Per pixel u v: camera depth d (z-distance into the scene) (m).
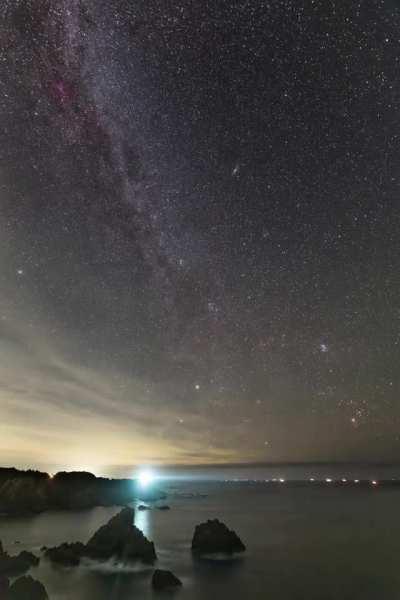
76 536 38.53
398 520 57.88
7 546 34.09
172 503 81.75
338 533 45.91
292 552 35.03
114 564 27.88
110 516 52.22
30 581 19.42
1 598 18.52
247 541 40.03
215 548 33.25
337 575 28.03
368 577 27.59
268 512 67.75
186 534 42.06
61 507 59.31
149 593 23.44
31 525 45.16
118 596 22.61
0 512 53.25
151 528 46.47
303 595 23.81
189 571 28.23
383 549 36.94
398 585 25.81
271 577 27.20
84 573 26.31
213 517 58.75
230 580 26.44
